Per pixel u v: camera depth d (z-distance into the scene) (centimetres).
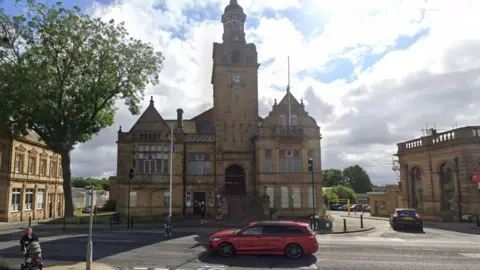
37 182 4372
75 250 1806
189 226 3066
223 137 4197
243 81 4334
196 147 4194
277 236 1614
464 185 3288
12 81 2841
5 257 1627
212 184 4128
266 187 3891
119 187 4028
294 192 3938
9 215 3738
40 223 3316
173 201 4038
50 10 3131
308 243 1593
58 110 3278
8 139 3769
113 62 3459
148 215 3966
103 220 3438
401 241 2167
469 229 2830
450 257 1611
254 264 1466
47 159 4662
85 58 3316
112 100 3791
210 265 1443
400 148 4334
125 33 3528
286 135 3941
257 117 4262
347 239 2280
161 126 4153
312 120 4150
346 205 6938
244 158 4178
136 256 1641
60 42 3189
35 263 1262
